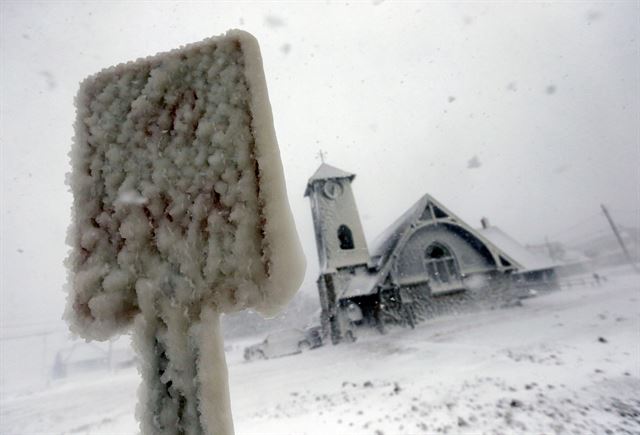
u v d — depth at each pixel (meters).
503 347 7.50
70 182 1.26
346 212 17.11
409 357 8.41
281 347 15.46
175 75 1.31
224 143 1.18
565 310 11.25
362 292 14.37
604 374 4.63
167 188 1.20
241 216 1.11
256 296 1.06
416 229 15.02
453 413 3.97
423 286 14.27
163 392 1.04
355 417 4.29
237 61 1.28
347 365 8.85
